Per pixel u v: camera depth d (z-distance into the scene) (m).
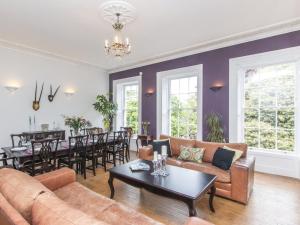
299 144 3.76
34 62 5.18
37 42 4.45
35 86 5.19
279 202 2.76
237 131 4.40
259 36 4.05
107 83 7.24
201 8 3.04
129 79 6.64
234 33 4.00
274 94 4.11
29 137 4.43
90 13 3.16
